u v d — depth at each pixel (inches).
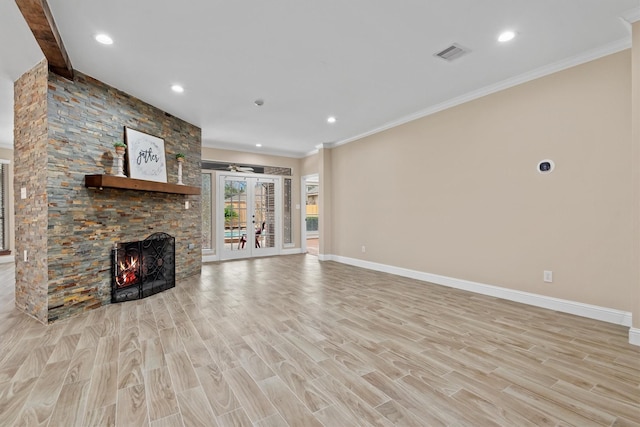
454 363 87.4
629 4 92.0
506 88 146.3
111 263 142.6
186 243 197.3
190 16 95.5
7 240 259.1
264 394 72.2
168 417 63.9
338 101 169.3
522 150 141.4
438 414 65.4
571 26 103.2
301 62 126.0
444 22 100.6
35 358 89.3
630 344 98.5
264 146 280.5
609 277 117.6
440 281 179.8
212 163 276.2
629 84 112.6
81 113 129.7
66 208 123.2
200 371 82.4
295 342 101.0
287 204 320.2
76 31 102.1
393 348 96.7
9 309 133.7
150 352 93.3
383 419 63.7
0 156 253.9
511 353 93.2
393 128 209.6
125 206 149.6
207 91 152.9
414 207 195.6
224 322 118.8
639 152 97.8
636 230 98.3
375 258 227.5
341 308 136.4
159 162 172.7
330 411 66.3
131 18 95.9
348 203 252.7
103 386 75.2
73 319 121.0
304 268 235.3
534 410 66.9
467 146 163.8
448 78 142.3
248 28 102.4
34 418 63.5
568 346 97.7
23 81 128.6
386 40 110.7
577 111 124.5
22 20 93.3
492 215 153.6
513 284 146.0
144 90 150.2
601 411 66.5
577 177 124.9
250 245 294.5
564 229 128.9
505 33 107.0
